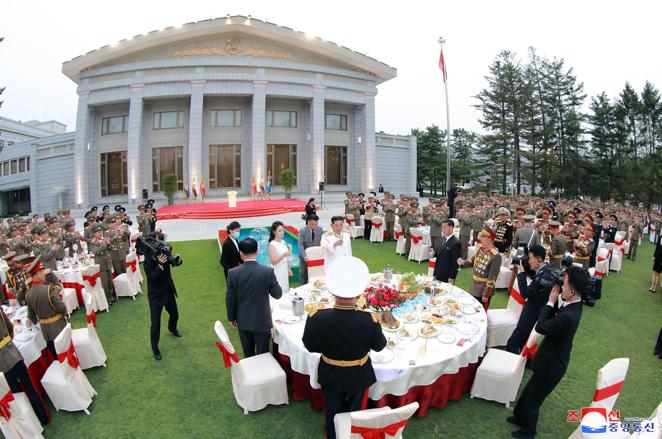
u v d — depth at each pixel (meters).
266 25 28.72
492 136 43.34
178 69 28.56
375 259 12.65
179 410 4.80
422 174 53.91
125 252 9.74
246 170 30.91
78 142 29.92
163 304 6.17
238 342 6.69
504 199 23.08
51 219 12.53
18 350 4.58
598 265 11.16
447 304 5.70
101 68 29.36
